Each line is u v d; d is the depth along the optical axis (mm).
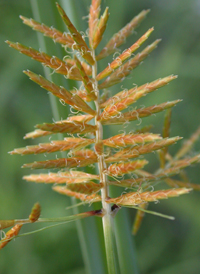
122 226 164
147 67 396
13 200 309
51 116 371
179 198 341
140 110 137
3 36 377
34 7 172
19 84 371
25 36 384
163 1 451
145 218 383
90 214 139
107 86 142
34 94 375
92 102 163
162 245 360
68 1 171
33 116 362
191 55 417
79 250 322
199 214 335
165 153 163
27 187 327
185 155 175
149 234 370
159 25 437
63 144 137
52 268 314
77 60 134
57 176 142
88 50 139
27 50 136
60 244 320
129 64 141
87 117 142
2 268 302
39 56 137
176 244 364
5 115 355
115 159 139
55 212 323
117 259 139
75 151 139
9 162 320
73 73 140
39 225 320
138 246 360
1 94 357
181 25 433
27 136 138
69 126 134
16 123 360
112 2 370
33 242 316
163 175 143
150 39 437
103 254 164
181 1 448
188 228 377
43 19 170
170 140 136
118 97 140
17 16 384
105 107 140
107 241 139
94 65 141
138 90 137
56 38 144
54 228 320
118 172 137
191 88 408
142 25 436
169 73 383
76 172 142
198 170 373
